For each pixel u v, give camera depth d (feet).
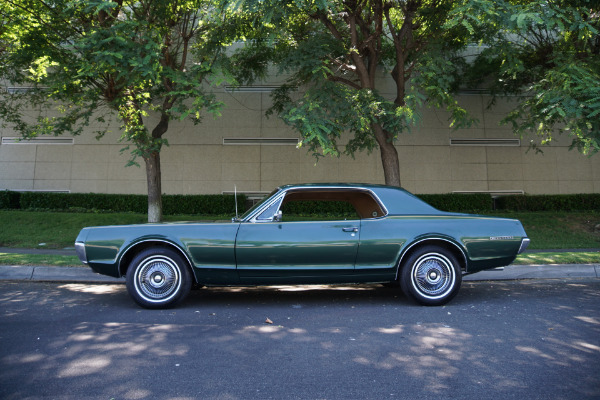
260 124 59.52
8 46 37.45
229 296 21.54
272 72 59.47
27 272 25.79
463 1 25.95
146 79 27.71
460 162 59.98
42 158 58.23
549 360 12.14
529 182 60.23
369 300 20.52
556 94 27.48
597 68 31.58
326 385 10.46
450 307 18.83
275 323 16.20
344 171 59.21
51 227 45.03
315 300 20.54
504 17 25.75
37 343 13.53
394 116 31.40
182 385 10.41
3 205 54.08
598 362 11.97
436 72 30.53
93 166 58.08
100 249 18.51
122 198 55.42
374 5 33.53
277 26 28.48
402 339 14.15
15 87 55.21
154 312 17.90
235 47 54.29
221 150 59.16
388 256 18.75
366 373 11.22
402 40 36.01
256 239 18.45
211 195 56.49
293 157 59.41
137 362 11.92
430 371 11.35
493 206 59.52
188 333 14.79
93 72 28.17
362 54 37.96
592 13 31.48
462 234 19.10
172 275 18.58
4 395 9.79
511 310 18.16
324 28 37.81
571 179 60.39
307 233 18.61
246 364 11.84
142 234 18.49
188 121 59.21
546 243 41.68
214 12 31.86
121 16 39.01
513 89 49.96
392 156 36.19
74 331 14.90
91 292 22.25
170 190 58.49
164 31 34.37
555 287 23.47
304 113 27.94
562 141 60.64
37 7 32.96
